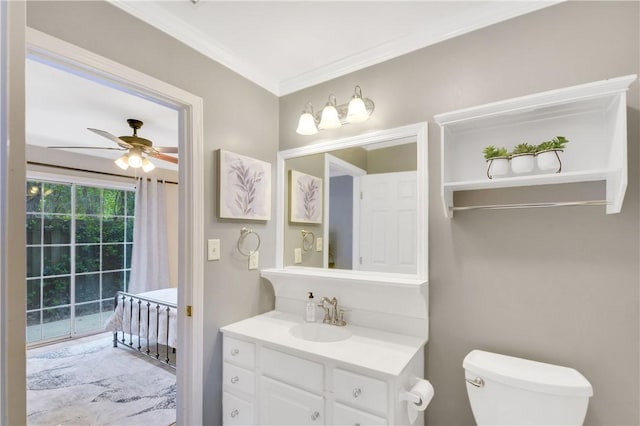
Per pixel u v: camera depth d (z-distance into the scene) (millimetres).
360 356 1438
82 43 1269
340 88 2029
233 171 1888
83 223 4215
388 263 1804
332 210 2029
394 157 1813
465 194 1585
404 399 1358
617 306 1266
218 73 1848
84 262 4207
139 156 3062
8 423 357
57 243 3979
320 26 1657
